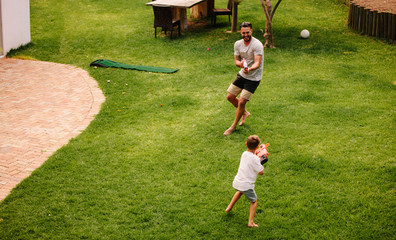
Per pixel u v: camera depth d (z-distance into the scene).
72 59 12.52
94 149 6.80
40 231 4.75
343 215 5.00
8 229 4.77
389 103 8.38
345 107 8.20
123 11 18.33
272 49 12.81
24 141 7.12
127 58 12.51
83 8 18.77
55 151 6.75
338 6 18.44
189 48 13.19
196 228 4.84
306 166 6.13
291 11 17.77
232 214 5.10
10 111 8.51
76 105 8.88
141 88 9.86
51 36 14.82
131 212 5.16
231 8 15.69
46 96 9.45
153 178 5.92
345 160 6.21
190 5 13.43
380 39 13.41
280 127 7.46
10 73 11.14
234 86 7.18
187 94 9.36
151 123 7.86
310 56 12.02
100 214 5.10
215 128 7.52
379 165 6.05
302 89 9.36
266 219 4.98
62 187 5.68
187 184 5.76
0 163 6.30
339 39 13.66
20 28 13.41
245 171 4.70
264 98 8.91
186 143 6.98
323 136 7.03
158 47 13.44
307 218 4.96
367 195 5.34
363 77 10.09
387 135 6.96
